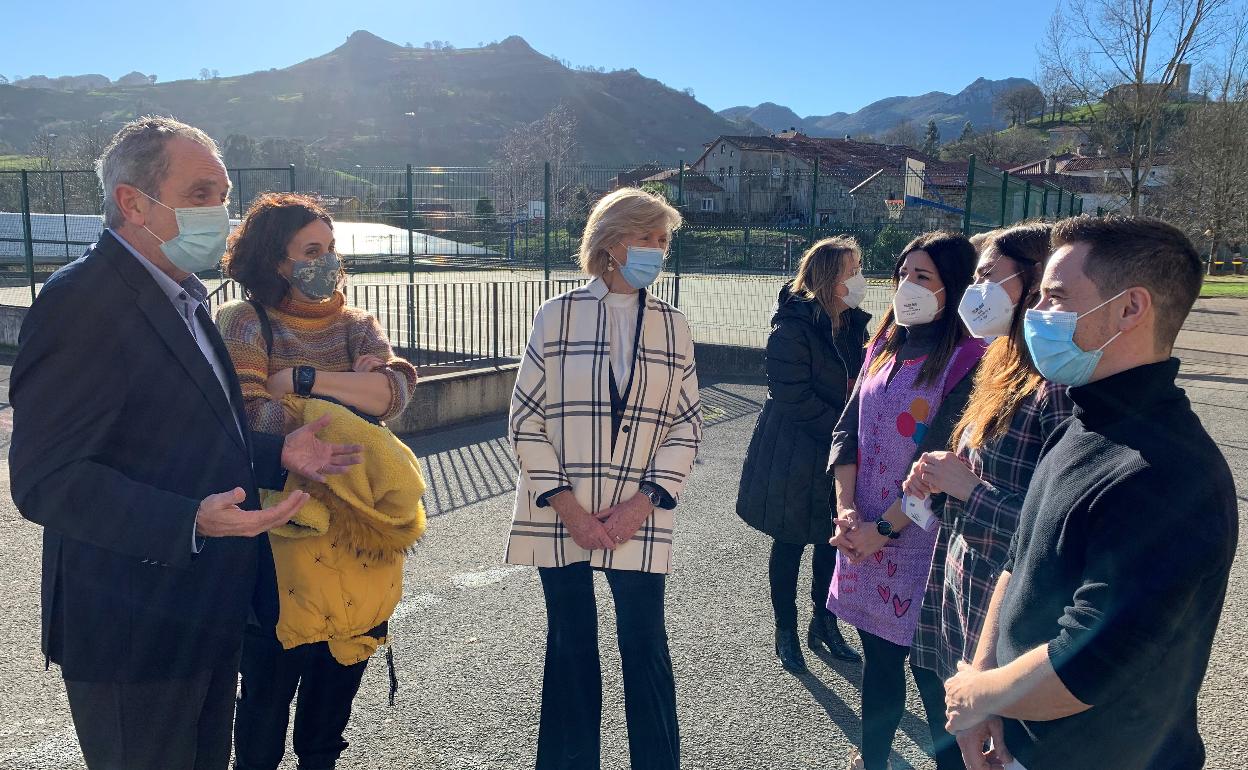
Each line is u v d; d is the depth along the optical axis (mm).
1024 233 2146
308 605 2209
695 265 14438
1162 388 1468
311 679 2385
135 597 1831
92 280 1745
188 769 1972
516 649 3719
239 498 1750
